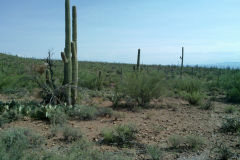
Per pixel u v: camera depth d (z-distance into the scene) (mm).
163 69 51906
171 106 12391
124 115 9648
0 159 3967
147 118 9492
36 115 8781
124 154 5402
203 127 8203
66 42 10695
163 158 5258
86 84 18484
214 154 5590
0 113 8695
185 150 5820
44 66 12922
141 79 12195
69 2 10602
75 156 4645
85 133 7043
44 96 11219
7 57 43625
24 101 11375
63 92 10586
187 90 15898
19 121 8273
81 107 9766
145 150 5734
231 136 7117
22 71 23469
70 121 8633
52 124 7930
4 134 5391
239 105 13789
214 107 12641
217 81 23359
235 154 5598
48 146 5730
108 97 14297
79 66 42438
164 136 6992
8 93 14898
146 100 12398
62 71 23344
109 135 6324
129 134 6648
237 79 17891
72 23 11055
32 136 5930
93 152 4973
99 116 9609
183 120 9320
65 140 6258
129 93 12242
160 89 12398
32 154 4621
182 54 23078
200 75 38281
